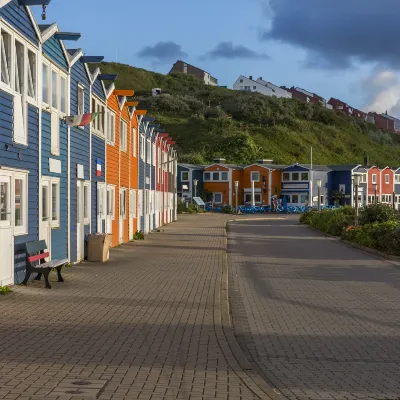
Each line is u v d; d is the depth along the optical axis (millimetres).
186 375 7230
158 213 43688
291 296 14234
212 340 9172
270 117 129625
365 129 148750
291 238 35844
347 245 30422
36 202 15133
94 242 20047
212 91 156375
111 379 6926
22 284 13750
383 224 26797
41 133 15508
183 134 114125
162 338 9211
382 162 130250
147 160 37406
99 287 14250
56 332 9297
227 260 22859
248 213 79562
